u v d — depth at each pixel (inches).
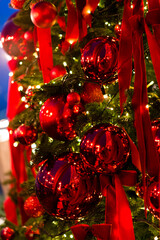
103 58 41.7
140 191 42.4
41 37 52.2
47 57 52.6
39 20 41.9
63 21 56.1
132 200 51.7
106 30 52.6
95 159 39.4
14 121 62.0
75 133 46.3
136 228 54.4
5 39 68.4
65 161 43.2
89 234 44.8
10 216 96.3
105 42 42.1
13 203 96.3
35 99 50.8
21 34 68.4
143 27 38.7
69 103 43.4
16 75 69.7
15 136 56.4
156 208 39.8
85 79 45.7
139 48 38.5
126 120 44.6
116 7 52.3
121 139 39.3
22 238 81.7
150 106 44.6
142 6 38.6
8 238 80.4
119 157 39.4
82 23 45.9
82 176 42.4
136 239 54.1
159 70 37.2
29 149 84.7
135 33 38.9
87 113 45.1
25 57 70.1
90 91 47.1
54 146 50.6
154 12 37.5
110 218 41.9
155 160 37.3
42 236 72.2
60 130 45.4
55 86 47.4
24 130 55.0
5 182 98.9
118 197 40.9
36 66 69.2
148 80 56.9
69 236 59.0
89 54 42.1
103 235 41.5
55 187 42.3
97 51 41.8
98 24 54.5
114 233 41.6
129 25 39.8
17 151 91.0
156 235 48.5
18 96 82.9
